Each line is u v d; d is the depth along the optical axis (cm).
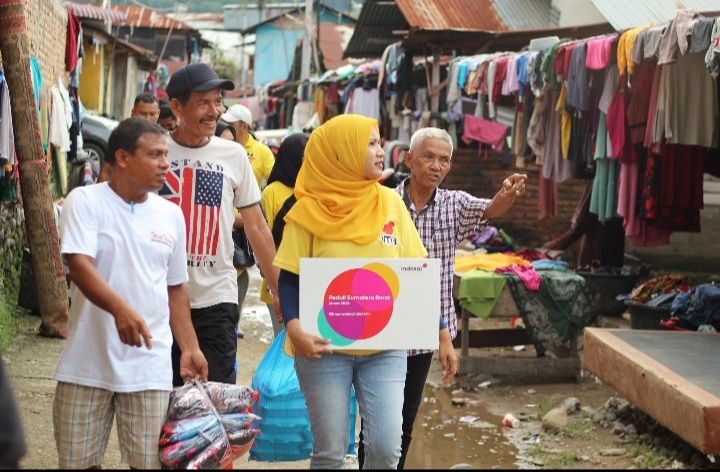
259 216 480
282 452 503
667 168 930
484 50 1433
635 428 675
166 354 374
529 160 1155
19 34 782
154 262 373
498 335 916
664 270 1232
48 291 828
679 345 695
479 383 862
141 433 367
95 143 1712
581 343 981
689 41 777
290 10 4206
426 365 482
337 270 390
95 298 349
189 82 452
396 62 1512
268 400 500
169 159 458
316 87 2505
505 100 1266
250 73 5112
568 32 1353
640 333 739
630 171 939
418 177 495
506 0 1544
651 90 897
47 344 809
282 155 561
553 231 1605
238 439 375
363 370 405
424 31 1396
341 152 397
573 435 684
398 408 401
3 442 208
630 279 1063
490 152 1725
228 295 467
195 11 5222
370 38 2011
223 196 462
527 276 852
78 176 1502
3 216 891
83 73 2103
